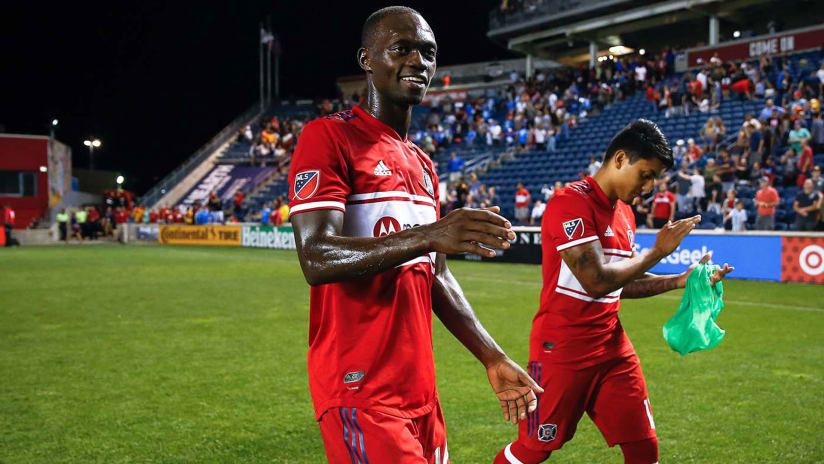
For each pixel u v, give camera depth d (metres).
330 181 1.62
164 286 11.60
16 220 33.69
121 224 29.98
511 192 20.25
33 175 34.06
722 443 3.70
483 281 12.20
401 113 1.81
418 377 1.72
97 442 3.75
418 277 1.76
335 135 1.69
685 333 2.43
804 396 4.59
